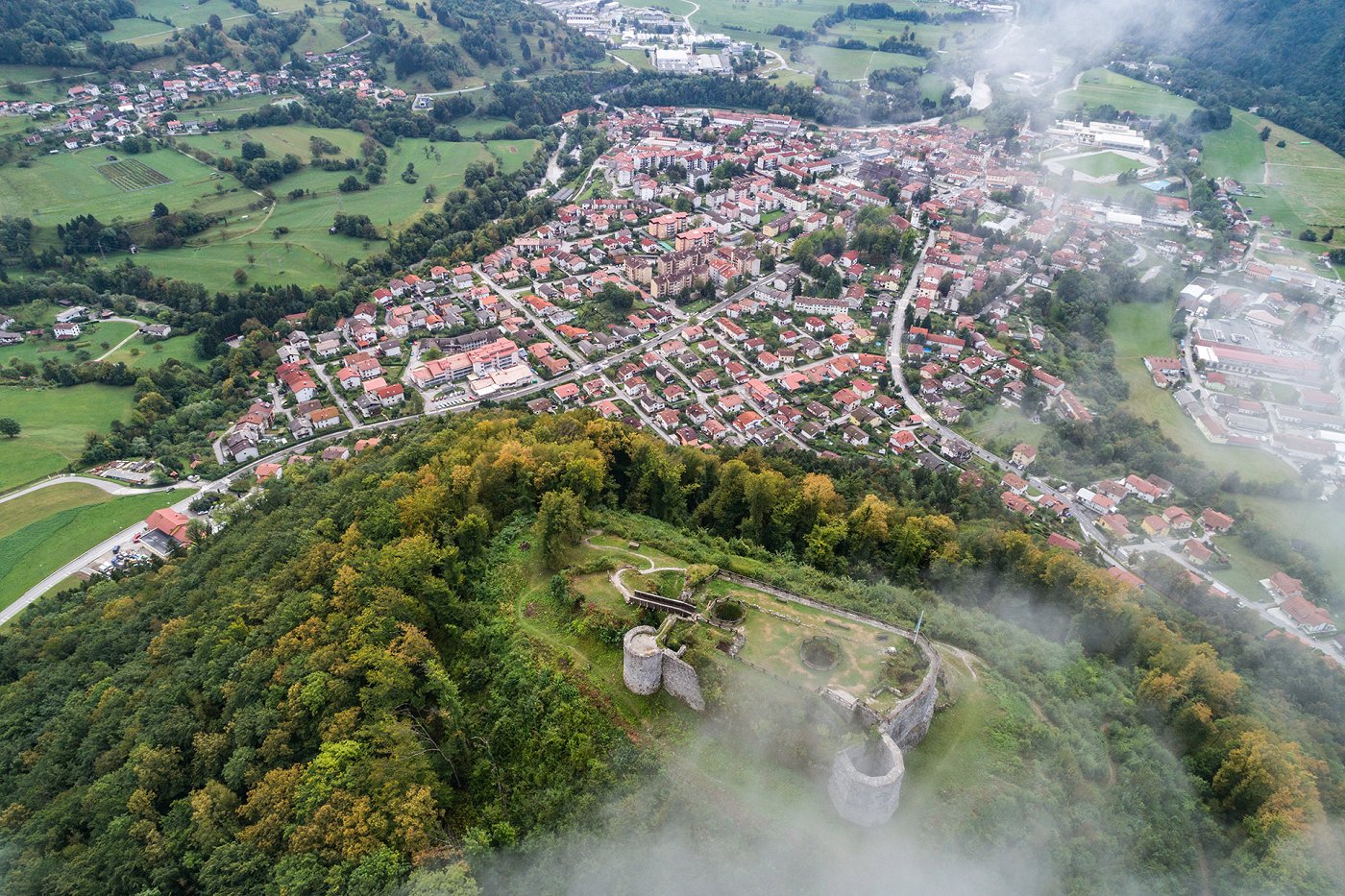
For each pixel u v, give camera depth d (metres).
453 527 111.62
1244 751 90.56
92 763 87.38
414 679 87.38
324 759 75.62
